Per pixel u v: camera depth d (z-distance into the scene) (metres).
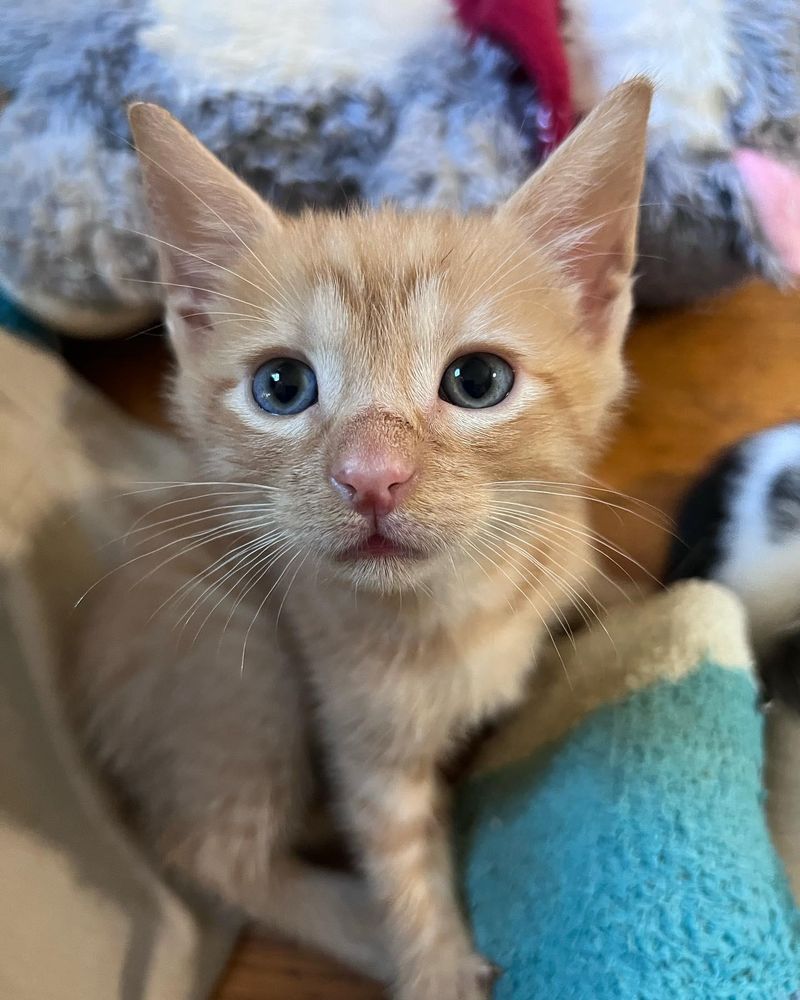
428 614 0.13
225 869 0.16
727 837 0.14
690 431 0.21
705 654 0.15
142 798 0.16
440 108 0.18
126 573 0.16
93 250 0.18
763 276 0.19
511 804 0.16
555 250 0.13
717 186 0.18
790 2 0.18
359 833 0.15
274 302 0.12
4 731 0.15
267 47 0.17
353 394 0.11
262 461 0.12
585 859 0.14
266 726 0.16
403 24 0.18
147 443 0.20
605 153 0.12
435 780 0.16
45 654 0.16
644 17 0.17
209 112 0.18
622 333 0.13
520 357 0.12
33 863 0.15
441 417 0.11
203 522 0.16
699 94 0.18
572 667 0.17
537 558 0.14
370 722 0.14
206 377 0.13
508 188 0.17
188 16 0.17
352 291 0.12
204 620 0.15
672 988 0.12
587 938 0.13
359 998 0.16
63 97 0.18
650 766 0.14
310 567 0.13
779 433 0.18
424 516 0.11
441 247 0.12
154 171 0.12
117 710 0.16
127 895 0.16
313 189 0.19
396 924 0.15
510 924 0.14
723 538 0.18
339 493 0.11
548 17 0.17
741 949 0.12
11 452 0.17
